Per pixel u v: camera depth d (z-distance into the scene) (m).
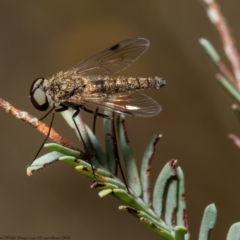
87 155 0.14
